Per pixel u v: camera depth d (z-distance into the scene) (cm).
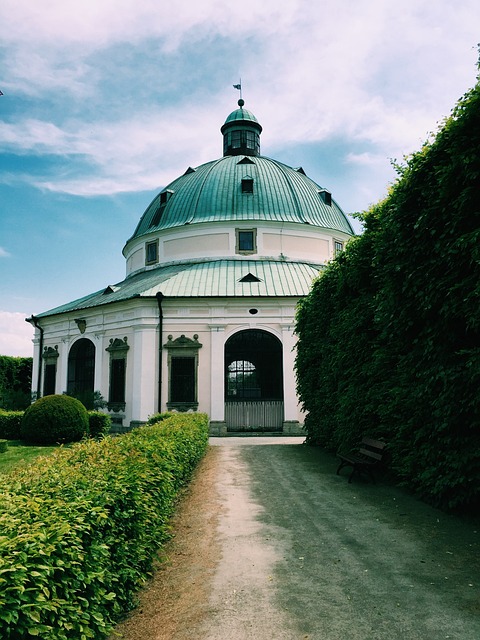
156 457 688
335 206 3438
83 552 374
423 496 894
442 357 772
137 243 3212
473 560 595
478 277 682
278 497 954
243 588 529
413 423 894
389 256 909
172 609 486
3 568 282
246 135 3672
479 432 754
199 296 2400
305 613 468
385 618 455
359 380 1192
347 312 1279
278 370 2653
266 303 2441
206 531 743
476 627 436
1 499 374
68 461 565
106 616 400
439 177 775
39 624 291
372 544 663
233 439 2147
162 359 2392
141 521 542
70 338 2841
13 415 1994
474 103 711
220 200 2961
